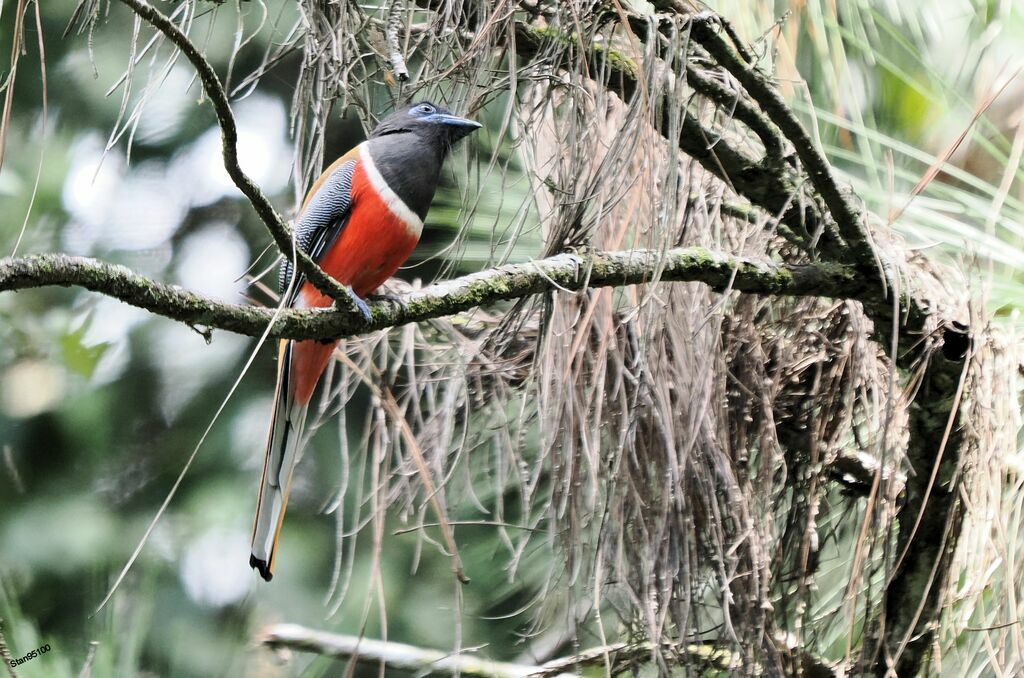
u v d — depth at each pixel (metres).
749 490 5.99
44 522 10.68
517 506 8.25
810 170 5.59
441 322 6.61
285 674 8.50
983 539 5.58
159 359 11.70
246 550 10.77
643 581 5.78
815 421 6.28
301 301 7.00
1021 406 5.94
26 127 11.16
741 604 5.81
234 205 12.09
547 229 6.34
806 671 6.12
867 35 6.70
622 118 5.76
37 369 11.16
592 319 5.91
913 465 5.83
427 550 9.73
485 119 7.04
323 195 6.90
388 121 7.10
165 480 11.30
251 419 11.56
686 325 5.75
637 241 5.62
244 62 11.05
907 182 6.52
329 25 5.57
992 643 5.73
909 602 5.88
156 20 3.85
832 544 6.78
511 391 6.75
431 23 5.63
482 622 8.47
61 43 10.95
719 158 5.77
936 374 5.71
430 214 7.42
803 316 6.34
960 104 6.51
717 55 5.37
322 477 10.91
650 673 6.50
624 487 5.75
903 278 5.78
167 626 9.96
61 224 11.30
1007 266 6.12
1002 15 6.32
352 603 9.86
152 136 11.52
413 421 7.15
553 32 5.57
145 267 11.65
